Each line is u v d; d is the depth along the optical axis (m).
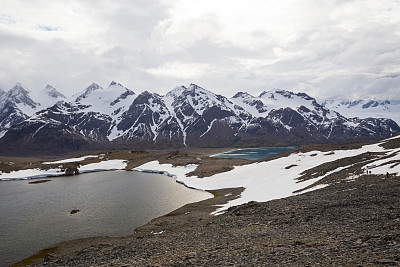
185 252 20.23
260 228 26.72
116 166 176.75
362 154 75.38
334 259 13.12
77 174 151.25
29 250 41.94
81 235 48.09
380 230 17.44
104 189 96.62
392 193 29.73
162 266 16.64
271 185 73.94
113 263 20.75
